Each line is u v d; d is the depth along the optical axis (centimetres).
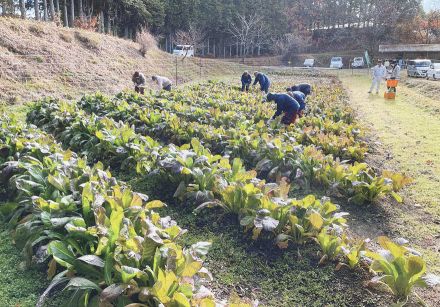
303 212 486
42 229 413
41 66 1822
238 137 822
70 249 356
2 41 1795
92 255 335
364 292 403
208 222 539
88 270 346
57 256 342
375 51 5981
